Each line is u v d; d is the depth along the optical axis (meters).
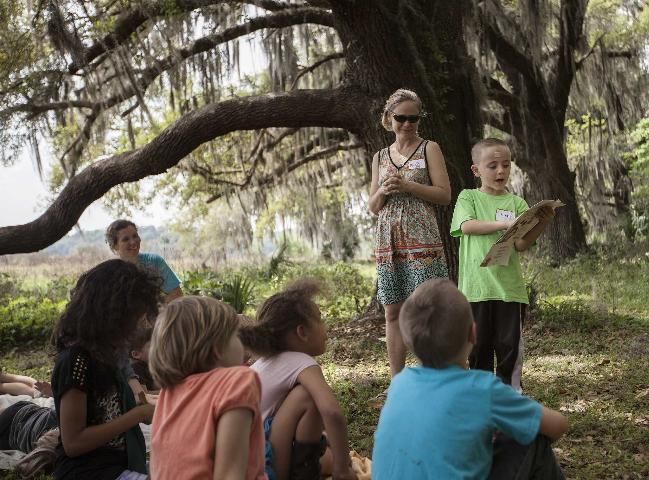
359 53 11.02
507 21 17.80
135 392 5.00
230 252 25.77
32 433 4.94
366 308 12.39
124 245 6.79
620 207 24.94
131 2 12.95
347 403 6.34
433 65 11.18
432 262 5.61
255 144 21.27
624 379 6.77
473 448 2.85
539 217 5.02
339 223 30.28
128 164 12.12
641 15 22.59
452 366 3.00
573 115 24.06
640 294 13.17
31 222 12.77
